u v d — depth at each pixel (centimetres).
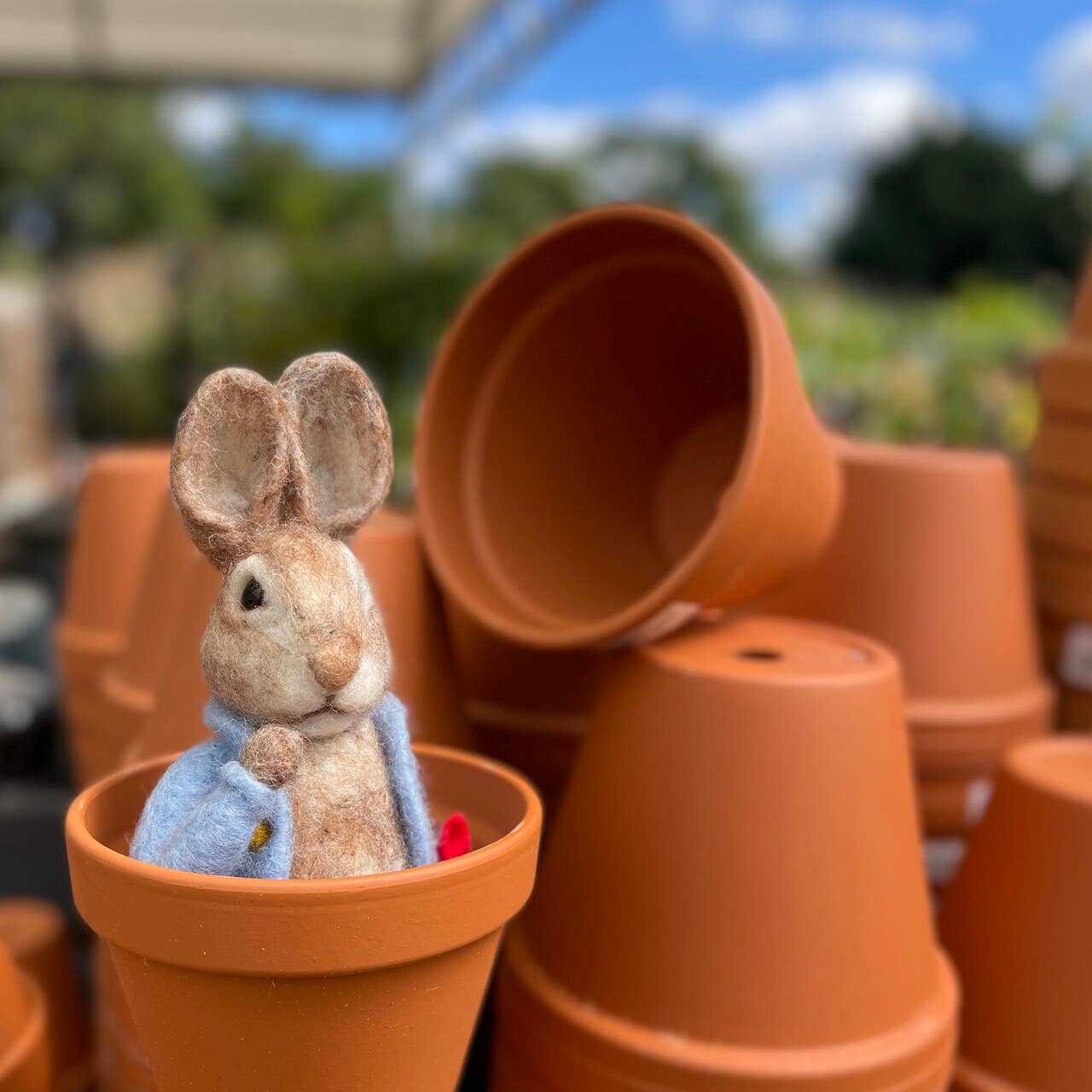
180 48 335
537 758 96
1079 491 114
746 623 92
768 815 71
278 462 56
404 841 60
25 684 174
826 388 229
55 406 541
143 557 115
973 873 90
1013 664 105
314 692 53
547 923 80
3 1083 66
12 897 131
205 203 740
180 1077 54
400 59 355
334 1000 50
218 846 50
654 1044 70
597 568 97
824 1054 70
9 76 349
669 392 103
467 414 94
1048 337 227
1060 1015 82
